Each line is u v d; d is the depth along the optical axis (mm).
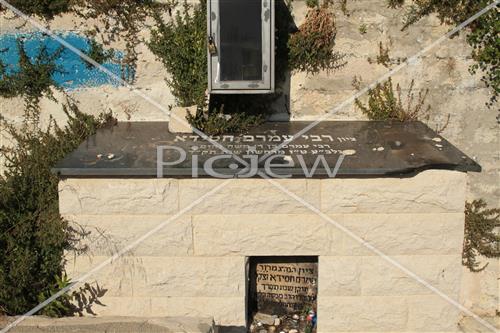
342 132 6203
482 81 6555
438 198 5305
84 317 5020
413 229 5359
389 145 5742
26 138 6621
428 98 6613
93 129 6504
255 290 5789
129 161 5328
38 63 6512
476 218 6617
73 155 5500
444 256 5406
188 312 5477
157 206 5293
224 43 5914
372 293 5465
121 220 5328
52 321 4867
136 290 5449
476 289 6699
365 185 5277
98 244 5379
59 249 5441
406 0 6469
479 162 6648
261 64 5957
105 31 6492
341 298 5473
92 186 5270
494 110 6605
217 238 5352
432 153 5508
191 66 6441
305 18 6500
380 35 6539
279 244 5379
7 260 5402
